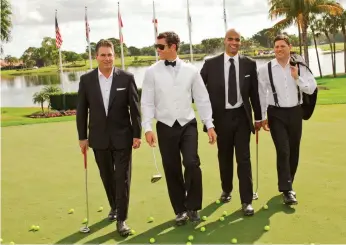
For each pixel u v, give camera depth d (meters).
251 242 3.84
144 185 5.73
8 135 10.36
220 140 4.79
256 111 4.90
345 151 6.84
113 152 4.38
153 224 4.41
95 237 4.18
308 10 29.75
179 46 4.37
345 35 50.91
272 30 32.16
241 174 4.60
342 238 3.82
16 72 113.94
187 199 4.36
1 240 4.15
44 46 113.75
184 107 4.35
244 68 4.67
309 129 8.81
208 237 4.01
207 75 4.77
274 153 7.00
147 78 4.39
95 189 5.72
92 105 4.37
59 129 11.07
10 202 5.30
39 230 4.40
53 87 27.23
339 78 40.59
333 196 4.89
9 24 30.89
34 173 6.64
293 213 4.47
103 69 4.30
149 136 4.33
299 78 4.70
